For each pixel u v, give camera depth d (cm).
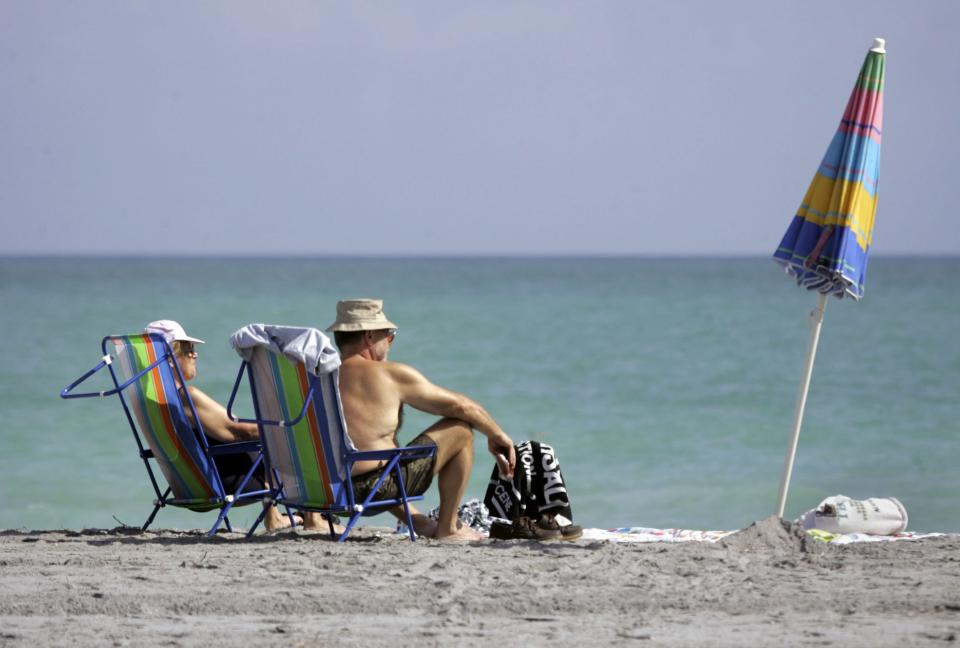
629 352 10388
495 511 2300
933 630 1436
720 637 1409
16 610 1576
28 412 6128
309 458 2167
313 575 1786
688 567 1825
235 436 2456
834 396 7150
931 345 10719
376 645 1383
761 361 9431
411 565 1861
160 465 2364
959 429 5800
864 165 2069
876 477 4612
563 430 5956
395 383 2244
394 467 2169
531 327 13662
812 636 1411
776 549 1980
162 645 1387
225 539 2234
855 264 2077
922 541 2138
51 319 14162
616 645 1375
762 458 5103
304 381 2097
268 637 1425
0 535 2339
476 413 2242
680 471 4834
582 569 1816
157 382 2252
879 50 2083
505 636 1424
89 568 1859
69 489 4375
